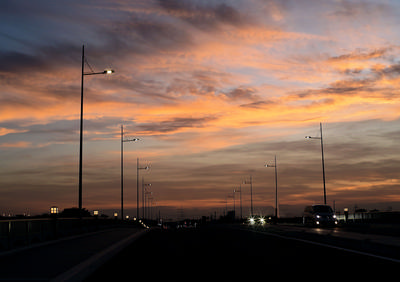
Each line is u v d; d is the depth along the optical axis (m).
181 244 26.58
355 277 12.95
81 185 35.31
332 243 25.05
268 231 39.91
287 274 13.66
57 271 13.17
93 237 31.16
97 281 12.80
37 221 26.17
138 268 15.49
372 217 58.50
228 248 23.25
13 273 12.80
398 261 16.62
